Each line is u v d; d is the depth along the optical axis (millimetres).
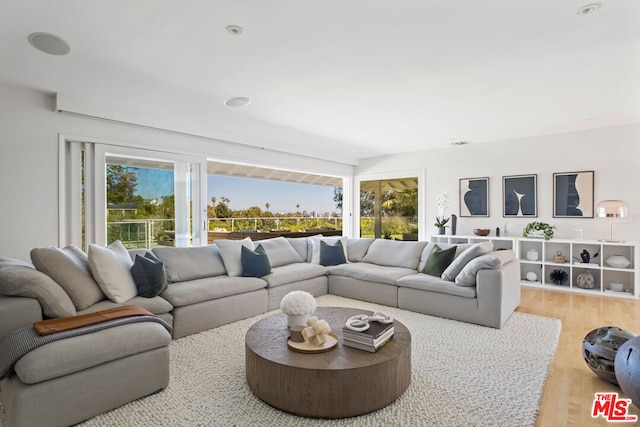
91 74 3035
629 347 2010
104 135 3904
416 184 7031
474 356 2760
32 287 2271
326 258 4984
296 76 3086
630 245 4750
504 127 5012
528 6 2043
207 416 1964
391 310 4051
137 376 2121
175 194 4590
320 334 2242
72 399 1874
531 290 5191
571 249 5129
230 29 2297
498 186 6008
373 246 5180
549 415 2006
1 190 3264
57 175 3574
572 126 4984
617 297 4742
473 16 2148
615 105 3934
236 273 4031
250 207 11203
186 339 3129
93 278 2830
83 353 1904
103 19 2168
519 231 5816
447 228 6547
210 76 3090
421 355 2777
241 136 5289
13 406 1729
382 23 2232
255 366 2160
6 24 2219
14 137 3332
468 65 2863
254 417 1960
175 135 4570
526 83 3254
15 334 2000
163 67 2896
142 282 3068
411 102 3816
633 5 2021
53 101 3531
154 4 2014
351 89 3412
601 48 2562
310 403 1956
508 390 2240
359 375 1967
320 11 2094
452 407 2049
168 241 4512
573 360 2732
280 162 6105
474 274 3590
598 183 5148
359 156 7488
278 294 4105
